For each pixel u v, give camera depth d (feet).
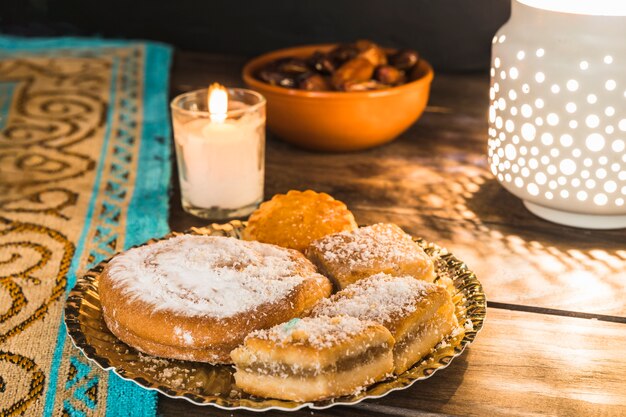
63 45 3.66
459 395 2.03
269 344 1.92
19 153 2.92
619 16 2.26
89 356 2.01
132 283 2.10
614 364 2.10
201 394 1.96
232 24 3.64
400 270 2.16
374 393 1.93
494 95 2.47
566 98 2.31
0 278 2.35
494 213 2.62
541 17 2.33
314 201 2.43
